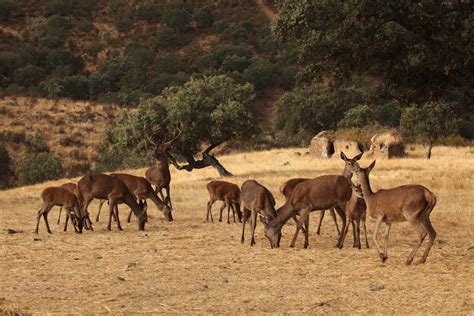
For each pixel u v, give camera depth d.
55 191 36.47
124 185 37.31
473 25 39.50
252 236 31.33
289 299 21.25
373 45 41.56
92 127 184.12
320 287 22.75
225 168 91.38
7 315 19.72
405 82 43.59
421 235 25.72
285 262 27.00
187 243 32.19
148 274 25.27
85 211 37.12
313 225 37.16
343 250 29.50
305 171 80.88
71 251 30.41
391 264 26.12
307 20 39.84
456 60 38.03
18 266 27.14
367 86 177.62
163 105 85.56
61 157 165.25
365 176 26.91
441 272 24.53
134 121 84.56
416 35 39.75
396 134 96.12
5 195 66.12
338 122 161.62
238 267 26.28
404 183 57.00
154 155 45.91
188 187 65.00
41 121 183.75
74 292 22.69
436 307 19.97
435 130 93.06
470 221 36.84
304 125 170.88
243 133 85.44
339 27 39.16
